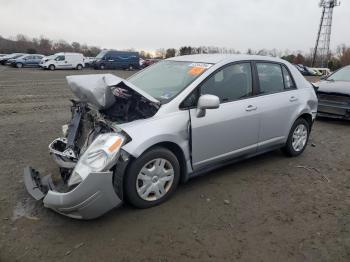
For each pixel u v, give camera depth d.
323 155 6.27
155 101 4.00
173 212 4.03
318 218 4.01
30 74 28.73
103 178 3.47
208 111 4.44
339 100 8.78
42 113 10.06
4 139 6.81
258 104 5.05
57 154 4.17
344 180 5.13
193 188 4.66
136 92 3.94
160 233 3.62
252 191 4.65
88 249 3.34
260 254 3.33
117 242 3.46
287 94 5.57
